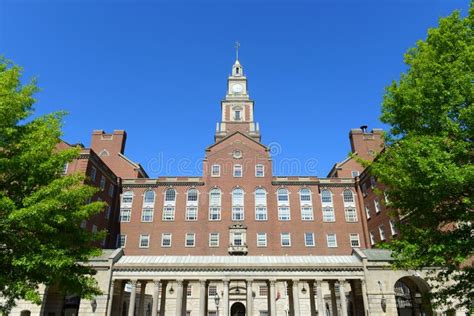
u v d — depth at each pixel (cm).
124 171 6125
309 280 3419
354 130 6475
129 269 3278
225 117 8344
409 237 1650
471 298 1692
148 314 4625
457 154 1463
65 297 3488
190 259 3466
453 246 1448
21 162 1555
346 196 5688
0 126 1566
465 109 1434
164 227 5344
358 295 3472
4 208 1420
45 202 1493
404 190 1619
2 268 1603
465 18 1688
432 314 2966
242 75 9106
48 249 1562
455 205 1553
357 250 3503
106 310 3089
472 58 1501
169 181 5634
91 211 1797
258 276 3278
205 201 5481
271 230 5284
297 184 5675
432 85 1572
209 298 4825
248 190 5569
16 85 1748
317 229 5359
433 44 1736
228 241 5197
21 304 2981
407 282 3591
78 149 1820
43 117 1839
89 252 1772
